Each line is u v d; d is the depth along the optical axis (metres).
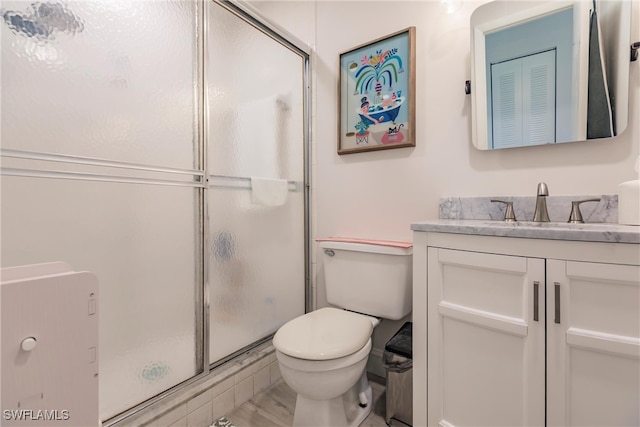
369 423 1.28
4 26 0.82
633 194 0.91
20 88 0.84
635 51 1.03
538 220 1.11
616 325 0.72
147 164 1.12
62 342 0.47
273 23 1.61
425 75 1.48
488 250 0.89
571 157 1.14
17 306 0.42
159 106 1.16
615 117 1.06
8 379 0.42
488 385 0.90
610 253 0.72
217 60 1.37
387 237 1.60
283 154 1.72
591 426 0.76
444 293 0.99
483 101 1.30
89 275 0.50
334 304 1.54
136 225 1.10
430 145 1.47
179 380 1.22
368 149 1.64
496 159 1.29
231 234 1.44
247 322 1.52
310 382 1.02
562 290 0.78
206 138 1.30
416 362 1.04
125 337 1.07
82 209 0.97
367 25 1.68
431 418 1.01
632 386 0.71
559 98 1.15
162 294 1.17
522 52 1.21
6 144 0.82
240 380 1.40
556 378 0.79
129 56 1.07
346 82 1.74
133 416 1.06
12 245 0.84
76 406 0.48
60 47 0.91
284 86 1.73
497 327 0.87
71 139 0.94
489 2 1.28
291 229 1.78
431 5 1.47
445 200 1.40
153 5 1.14
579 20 1.11
